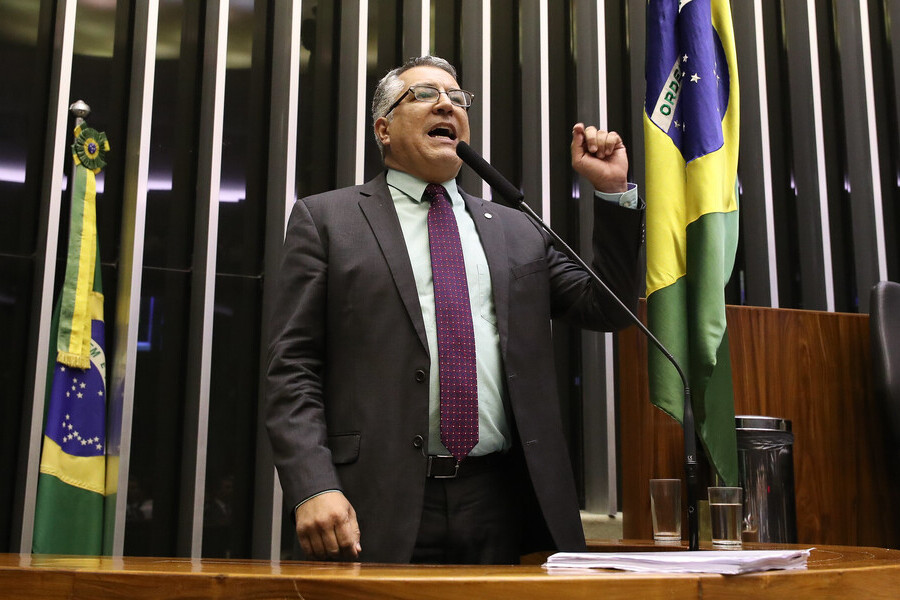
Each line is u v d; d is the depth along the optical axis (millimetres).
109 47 3217
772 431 2139
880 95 3914
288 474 1375
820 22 3961
